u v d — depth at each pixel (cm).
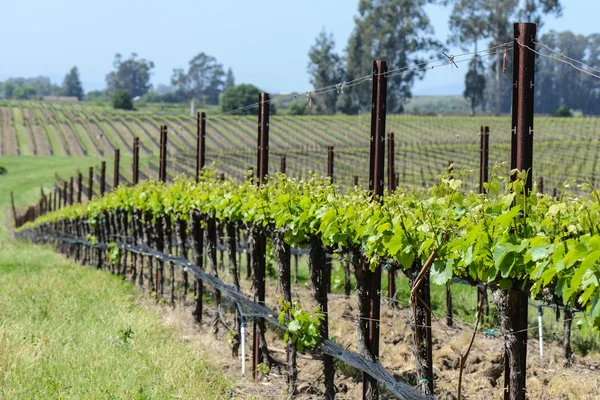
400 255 650
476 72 10612
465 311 1330
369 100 11181
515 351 590
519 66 591
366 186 3148
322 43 12006
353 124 9494
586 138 6475
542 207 572
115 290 1570
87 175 8106
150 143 10138
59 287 1555
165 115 12775
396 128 8844
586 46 14400
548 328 1167
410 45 10588
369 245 696
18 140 10800
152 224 1706
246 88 13238
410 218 657
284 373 996
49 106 14875
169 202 1439
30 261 2548
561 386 876
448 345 1062
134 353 948
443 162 5056
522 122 590
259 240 1027
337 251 846
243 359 988
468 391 866
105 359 906
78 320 1184
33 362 871
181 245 1476
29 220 6191
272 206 934
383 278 1652
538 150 5534
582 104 14412
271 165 5822
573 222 531
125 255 1970
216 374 918
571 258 467
